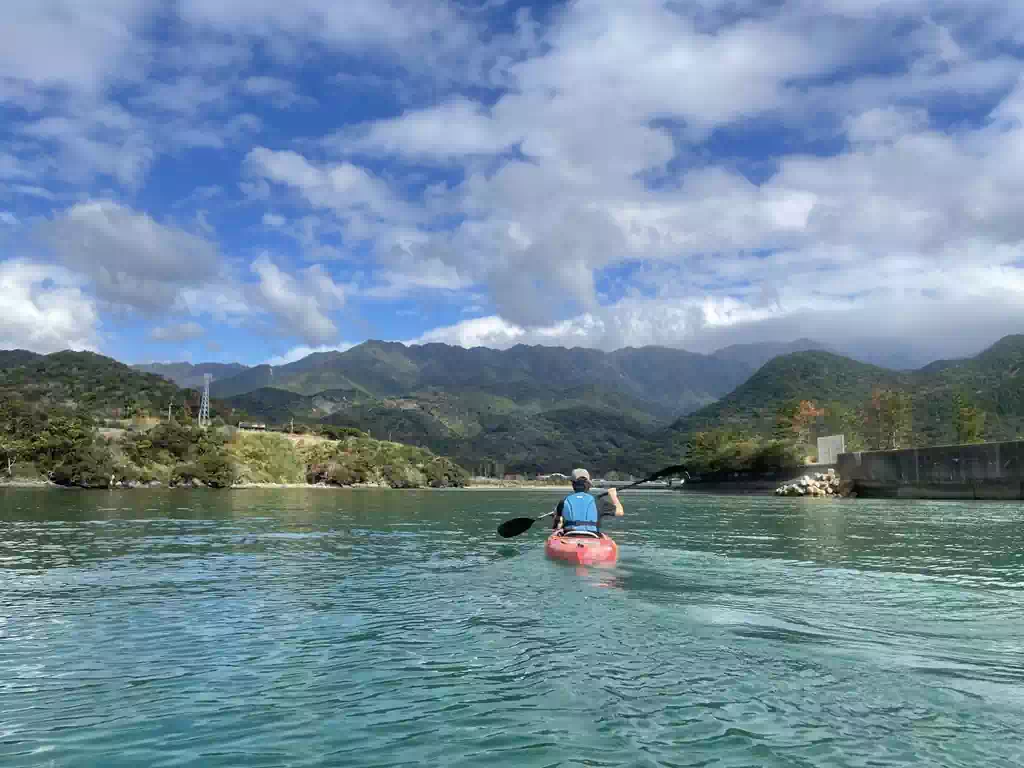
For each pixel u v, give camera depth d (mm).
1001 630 6402
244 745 3777
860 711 4285
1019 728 4023
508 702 4434
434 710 4301
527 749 3705
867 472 66562
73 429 100000
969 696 4555
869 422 110688
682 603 7648
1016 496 49969
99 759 3584
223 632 6363
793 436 118562
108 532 18125
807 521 25797
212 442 120375
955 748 3725
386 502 47719
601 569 10453
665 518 28141
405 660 5402
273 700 4500
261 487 116250
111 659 5477
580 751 3680
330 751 3689
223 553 13117
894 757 3607
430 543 15227
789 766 3494
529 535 17703
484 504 45188
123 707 4371
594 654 5570
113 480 92938
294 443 147500
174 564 11398
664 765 3496
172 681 4906
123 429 124312
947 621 6785
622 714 4230
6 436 101688
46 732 3961
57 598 8172
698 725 4039
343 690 4688
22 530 18703
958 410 98688
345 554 12906
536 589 8625
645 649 5711
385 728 4016
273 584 9164
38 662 5398
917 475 59594
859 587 8852
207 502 41531
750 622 6707
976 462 53312
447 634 6242
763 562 11531
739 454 97500
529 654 5562
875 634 6227
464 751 3678
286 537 16812
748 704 4391
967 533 19219
